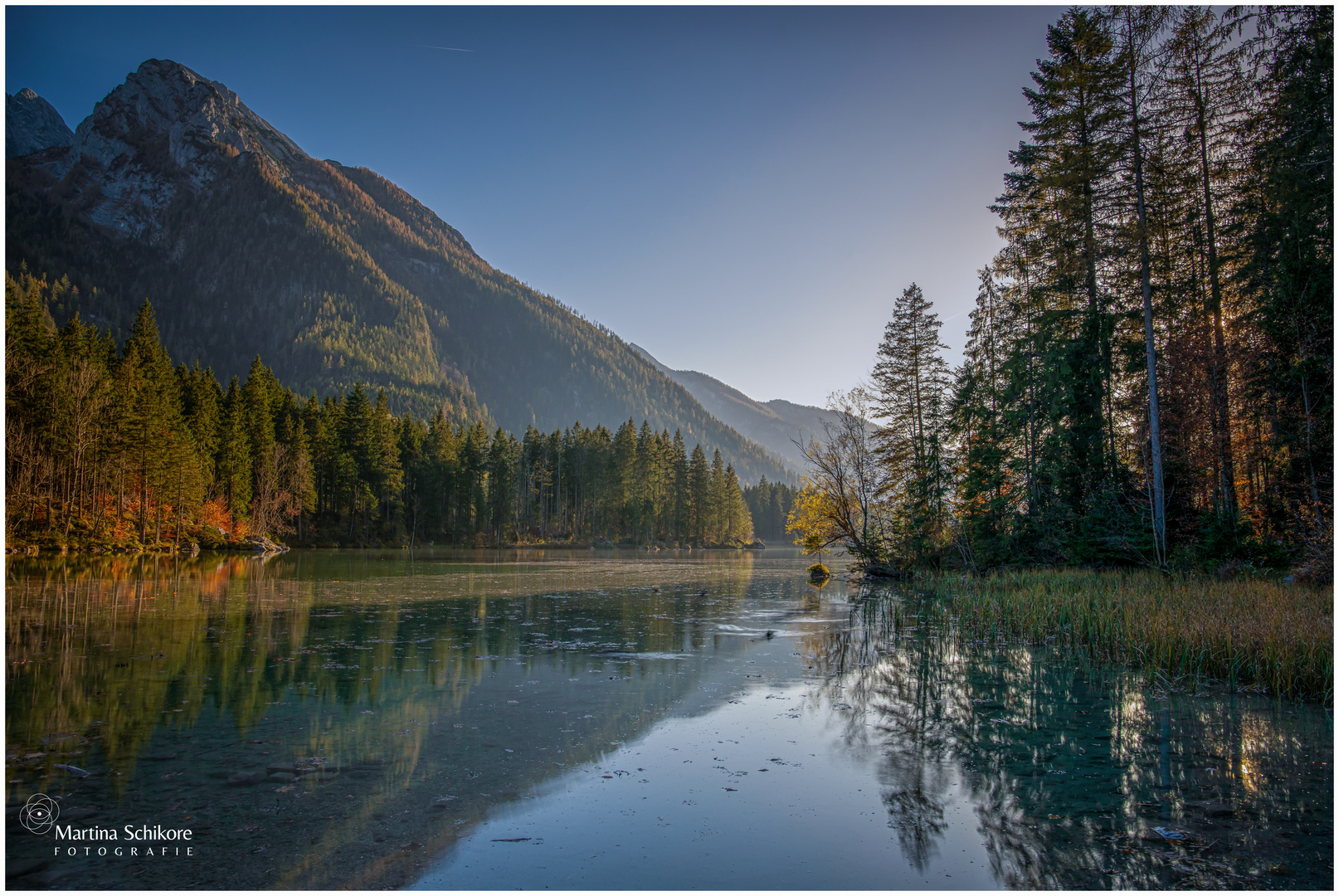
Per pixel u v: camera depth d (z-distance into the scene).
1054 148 26.55
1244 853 5.81
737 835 6.09
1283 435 20.45
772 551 97.56
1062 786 7.33
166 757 7.94
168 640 15.23
